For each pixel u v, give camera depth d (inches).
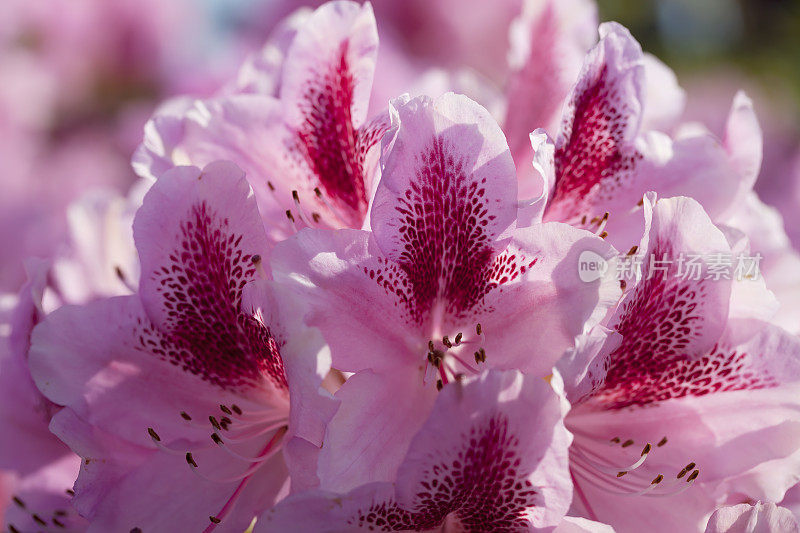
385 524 15.9
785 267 18.1
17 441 18.4
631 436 17.0
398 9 26.5
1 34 31.5
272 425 17.2
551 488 15.6
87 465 16.8
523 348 16.2
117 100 32.8
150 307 16.8
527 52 18.1
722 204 17.5
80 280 19.0
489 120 16.1
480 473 15.7
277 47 18.4
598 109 17.2
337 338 16.1
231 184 16.4
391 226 16.1
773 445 16.6
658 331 16.6
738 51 32.5
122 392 17.0
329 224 17.4
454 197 16.2
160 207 16.6
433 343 16.6
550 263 16.0
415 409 16.3
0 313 19.0
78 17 31.8
